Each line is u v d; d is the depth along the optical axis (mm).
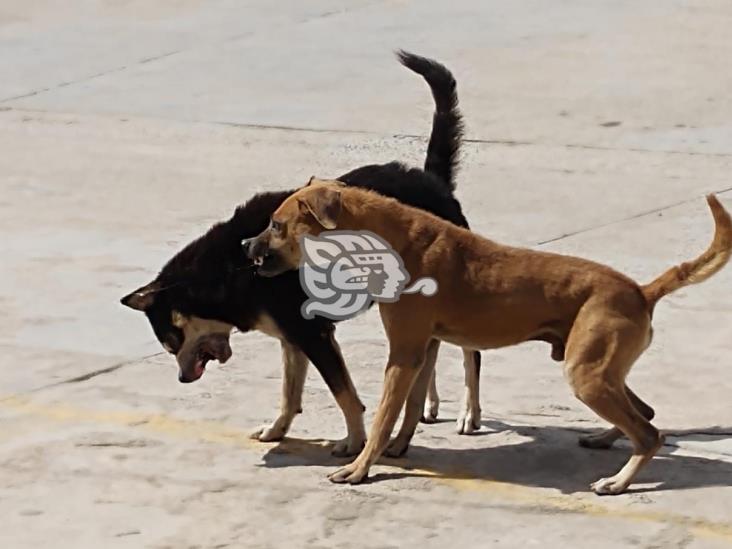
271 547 9602
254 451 11203
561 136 19547
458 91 21531
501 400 12133
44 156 19859
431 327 10547
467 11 26312
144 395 12328
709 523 9773
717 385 12242
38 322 14109
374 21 25906
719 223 10164
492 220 16641
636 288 10312
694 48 23359
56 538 9812
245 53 24359
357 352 13156
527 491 10367
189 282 11031
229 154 19516
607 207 16938
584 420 11680
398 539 9672
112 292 14875
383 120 20406
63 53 25000
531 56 23219
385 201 10617
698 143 19047
